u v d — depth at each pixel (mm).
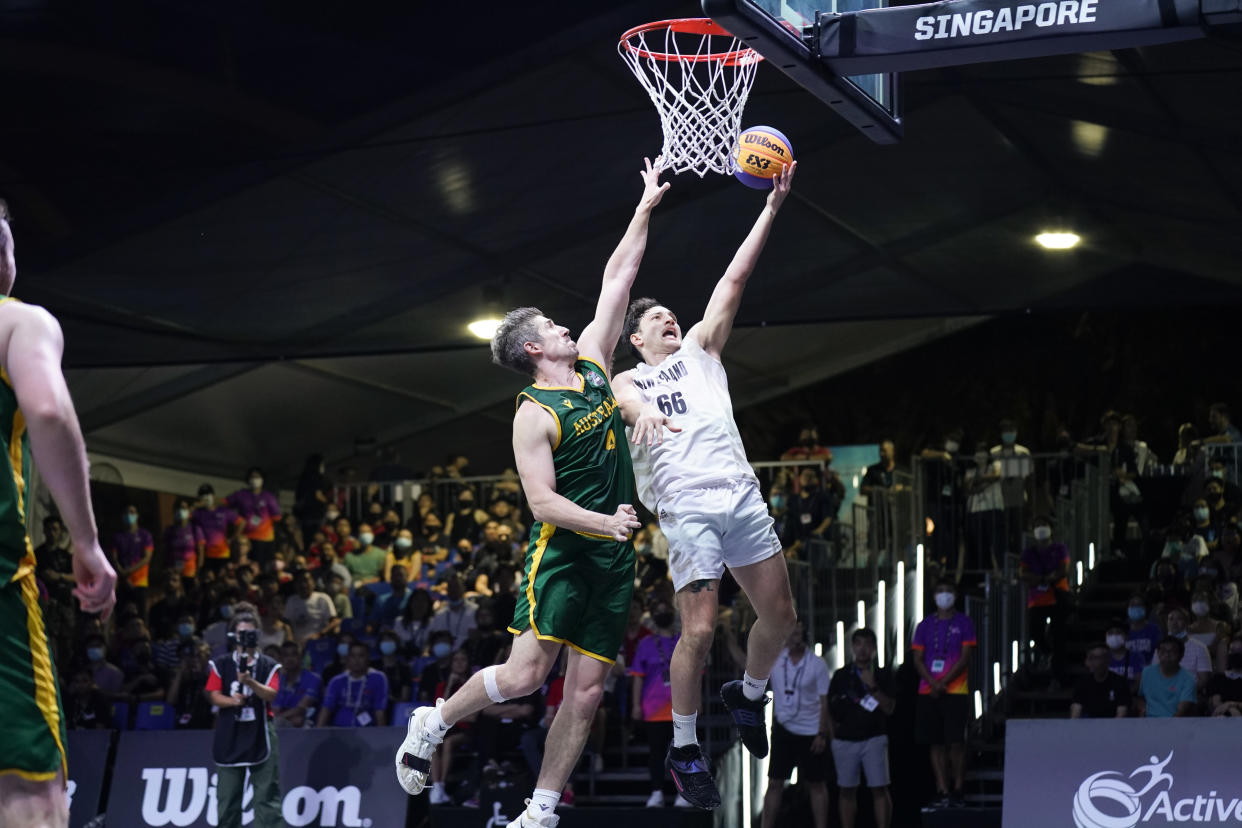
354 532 18969
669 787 11750
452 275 12477
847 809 11344
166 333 13961
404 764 4301
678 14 8000
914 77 8742
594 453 4188
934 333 20328
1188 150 9695
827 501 14820
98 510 18453
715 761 11969
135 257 11469
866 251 12453
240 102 8914
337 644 14141
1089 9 4570
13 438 2770
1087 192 10977
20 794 2734
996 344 23016
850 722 11312
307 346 14703
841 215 11438
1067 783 8812
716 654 12984
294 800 10797
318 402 19359
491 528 15984
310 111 9047
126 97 8852
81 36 8188
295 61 8445
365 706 12000
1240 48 7785
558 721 4117
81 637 14789
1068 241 12188
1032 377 22797
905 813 13078
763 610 4520
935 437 22969
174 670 14234
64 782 2838
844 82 5129
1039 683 13859
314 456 18766
